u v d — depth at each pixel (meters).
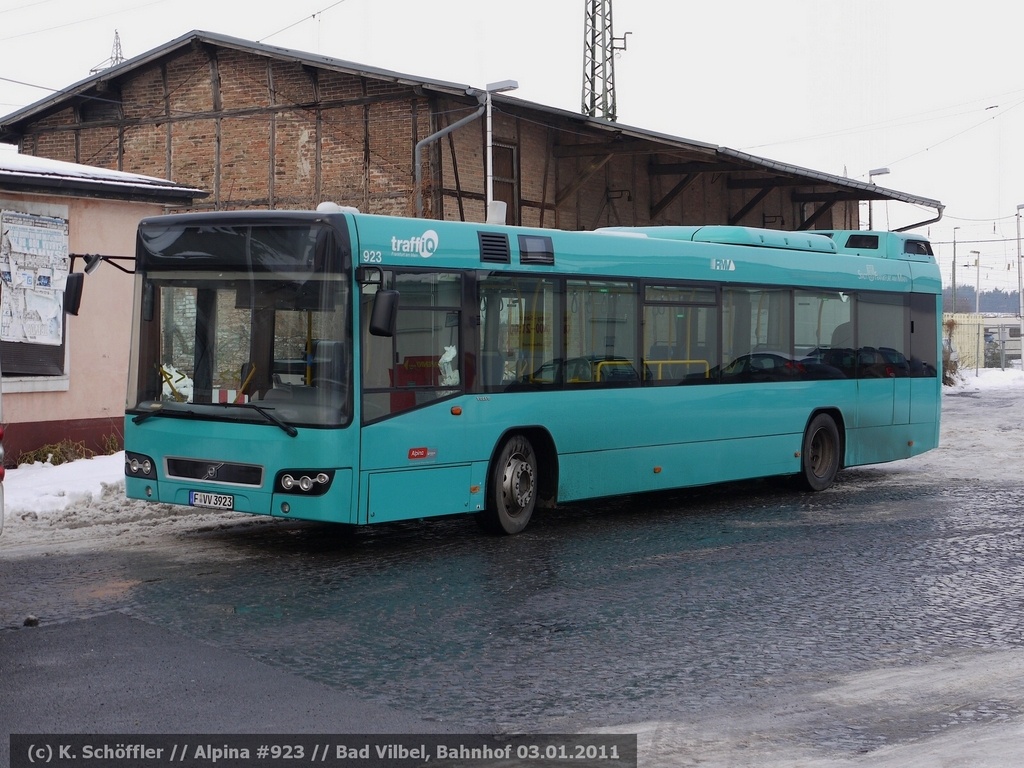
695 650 7.61
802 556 10.97
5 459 15.52
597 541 11.63
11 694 6.39
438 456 10.97
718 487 16.27
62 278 16.34
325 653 7.36
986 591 9.55
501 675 6.97
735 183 37.41
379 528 12.22
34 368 16.02
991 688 6.86
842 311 16.12
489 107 25.48
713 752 5.68
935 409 17.81
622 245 12.99
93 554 10.39
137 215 17.33
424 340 10.85
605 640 7.82
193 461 10.61
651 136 27.94
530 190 29.41
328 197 27.64
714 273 14.12
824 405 15.77
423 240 10.85
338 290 10.17
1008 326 68.06
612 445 12.85
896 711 6.39
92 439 16.77
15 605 8.42
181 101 29.38
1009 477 17.53
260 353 10.39
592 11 48.12
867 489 16.08
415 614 8.45
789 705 6.47
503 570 10.09
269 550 10.80
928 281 17.72
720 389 14.20
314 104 27.75
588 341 12.59
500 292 11.61
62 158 30.92
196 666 7.00
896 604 9.05
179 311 10.75
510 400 11.70
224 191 28.86
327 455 10.07
